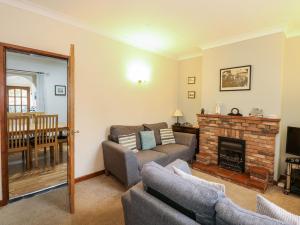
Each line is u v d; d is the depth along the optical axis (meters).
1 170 2.19
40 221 1.93
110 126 3.38
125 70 3.60
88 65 3.00
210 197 1.03
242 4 2.26
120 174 2.69
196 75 4.51
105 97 3.28
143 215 1.28
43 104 5.24
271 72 3.02
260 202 1.03
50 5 2.35
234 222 0.88
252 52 3.22
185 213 1.11
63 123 4.61
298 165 2.58
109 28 3.04
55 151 3.68
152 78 4.19
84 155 3.01
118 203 2.29
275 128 2.87
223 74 3.61
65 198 2.40
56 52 2.62
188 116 4.70
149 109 4.16
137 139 3.46
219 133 3.58
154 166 1.46
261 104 3.15
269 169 2.97
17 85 5.33
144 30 3.10
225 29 3.04
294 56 3.11
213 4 2.27
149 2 2.25
